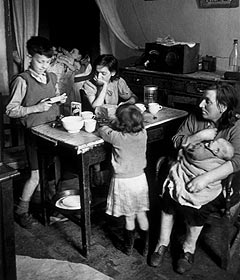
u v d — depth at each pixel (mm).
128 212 2518
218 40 3945
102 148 2508
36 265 2496
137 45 4617
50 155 2715
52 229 2936
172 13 4223
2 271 1769
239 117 2523
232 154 2414
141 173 2529
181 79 3684
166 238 2564
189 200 2377
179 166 2523
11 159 3500
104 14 4336
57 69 4125
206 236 2861
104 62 2969
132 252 2674
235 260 2607
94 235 2859
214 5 3877
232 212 2484
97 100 3000
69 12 4473
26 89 2771
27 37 3932
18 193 3379
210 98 2461
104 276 2406
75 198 2838
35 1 3895
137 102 3336
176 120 2973
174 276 2453
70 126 2549
